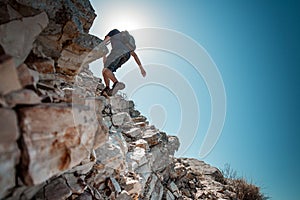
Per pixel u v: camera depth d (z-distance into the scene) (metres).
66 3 2.65
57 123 1.48
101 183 2.73
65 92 2.39
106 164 2.93
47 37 2.44
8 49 1.60
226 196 6.11
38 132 1.33
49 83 2.18
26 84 1.52
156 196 4.27
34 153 1.27
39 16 2.01
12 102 1.26
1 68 1.22
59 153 1.49
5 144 1.14
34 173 1.26
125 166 3.55
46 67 2.18
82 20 3.11
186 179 6.18
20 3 2.12
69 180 2.14
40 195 1.74
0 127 1.12
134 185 3.29
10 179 1.20
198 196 5.54
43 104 1.46
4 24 1.66
